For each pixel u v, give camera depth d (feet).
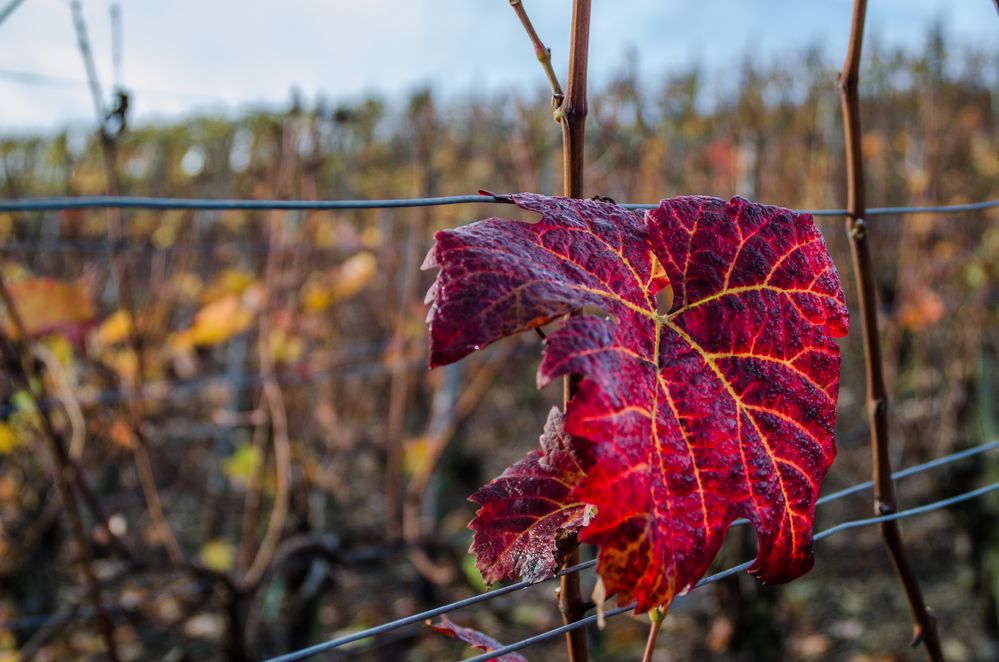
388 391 13.47
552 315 1.73
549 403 18.65
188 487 10.41
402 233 14.30
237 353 11.84
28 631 9.78
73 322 6.12
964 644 12.20
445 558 9.68
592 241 1.97
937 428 14.71
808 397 2.10
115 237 7.13
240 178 12.09
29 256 9.83
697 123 15.42
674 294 2.03
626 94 10.79
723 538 1.87
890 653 11.78
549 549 2.21
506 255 1.79
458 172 16.19
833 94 13.71
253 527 8.20
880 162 16.34
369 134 15.60
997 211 14.76
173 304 10.40
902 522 15.47
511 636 11.87
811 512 2.04
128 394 7.34
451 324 1.67
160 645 10.28
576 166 2.32
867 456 15.69
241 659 7.40
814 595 13.58
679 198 2.13
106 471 12.44
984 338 12.80
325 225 10.52
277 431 7.55
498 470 16.58
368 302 13.76
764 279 2.12
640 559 1.68
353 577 12.93
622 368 1.77
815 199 13.39
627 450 1.70
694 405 1.92
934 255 13.70
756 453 1.97
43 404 4.99
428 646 11.73
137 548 11.69
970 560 11.96
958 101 17.37
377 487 14.98
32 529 9.57
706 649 11.68
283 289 8.72
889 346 13.88
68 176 10.41
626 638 12.11
